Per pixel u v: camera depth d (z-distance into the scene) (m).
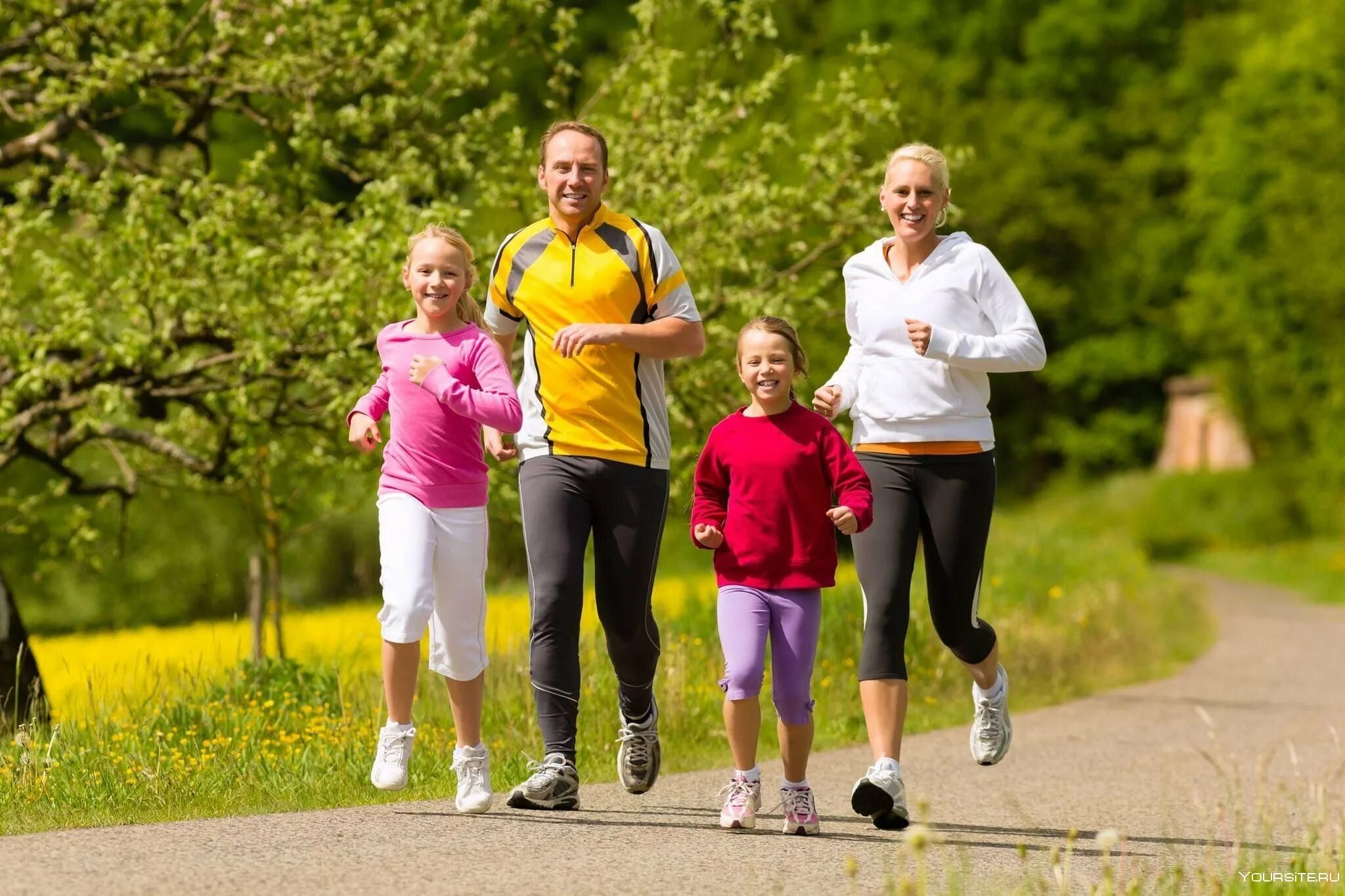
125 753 19.09
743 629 15.46
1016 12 167.00
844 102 36.69
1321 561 118.81
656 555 16.50
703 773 20.56
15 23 34.34
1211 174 139.38
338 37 35.91
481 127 38.38
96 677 23.62
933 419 16.55
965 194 159.50
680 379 35.53
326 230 34.06
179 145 39.44
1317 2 136.38
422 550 15.40
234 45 34.78
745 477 15.52
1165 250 163.62
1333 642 57.94
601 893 12.11
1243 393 142.75
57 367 31.20
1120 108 166.62
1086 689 36.22
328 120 36.12
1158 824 17.03
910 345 16.70
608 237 16.34
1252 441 147.12
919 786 19.86
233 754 19.56
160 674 24.48
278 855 13.39
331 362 32.16
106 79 33.16
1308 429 138.38
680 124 36.12
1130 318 170.00
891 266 17.16
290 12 34.59
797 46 141.25
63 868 12.68
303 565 98.56
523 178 36.62
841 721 27.09
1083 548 75.19
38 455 35.69
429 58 37.06
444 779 18.80
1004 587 51.50
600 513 16.34
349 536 97.94
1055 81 165.62
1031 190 161.25
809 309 36.19
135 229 31.89
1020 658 36.50
